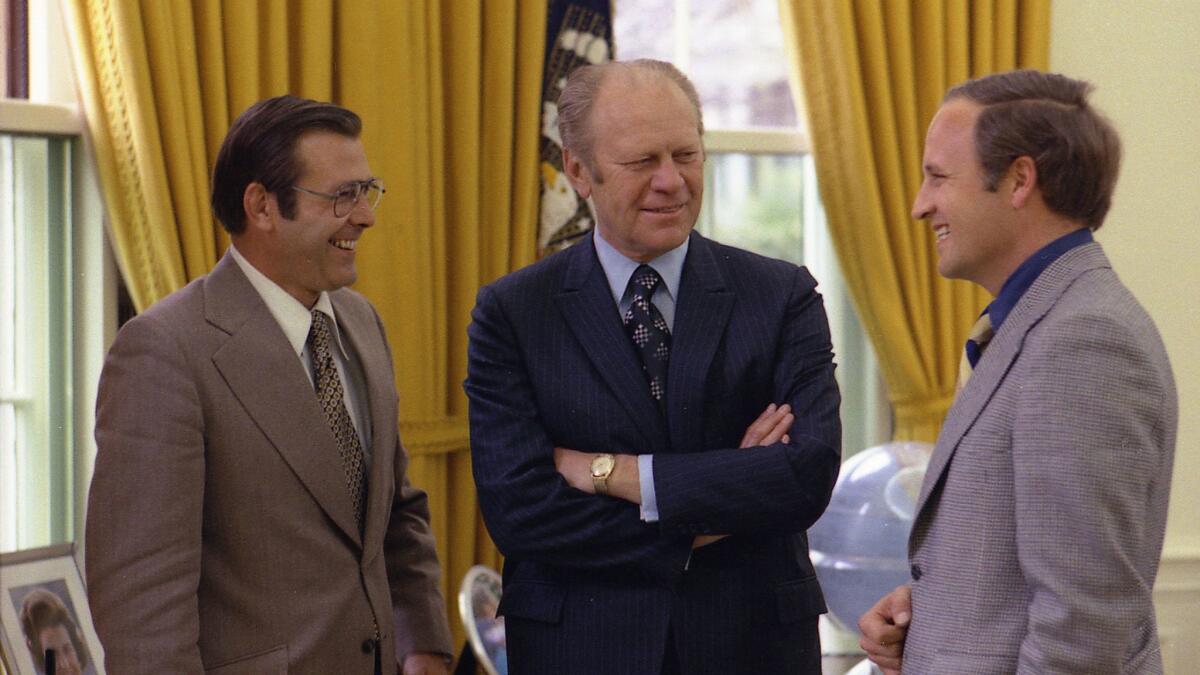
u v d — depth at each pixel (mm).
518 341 2221
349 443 2225
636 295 2209
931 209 1864
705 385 2154
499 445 2180
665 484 2074
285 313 2182
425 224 3475
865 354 4367
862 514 3260
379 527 2236
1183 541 4363
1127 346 1658
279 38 3285
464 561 3633
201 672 1982
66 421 3365
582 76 2188
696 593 2125
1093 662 1615
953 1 4047
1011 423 1735
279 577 2088
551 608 2162
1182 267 4367
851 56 3936
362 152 2184
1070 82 1816
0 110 3158
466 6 3545
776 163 4297
